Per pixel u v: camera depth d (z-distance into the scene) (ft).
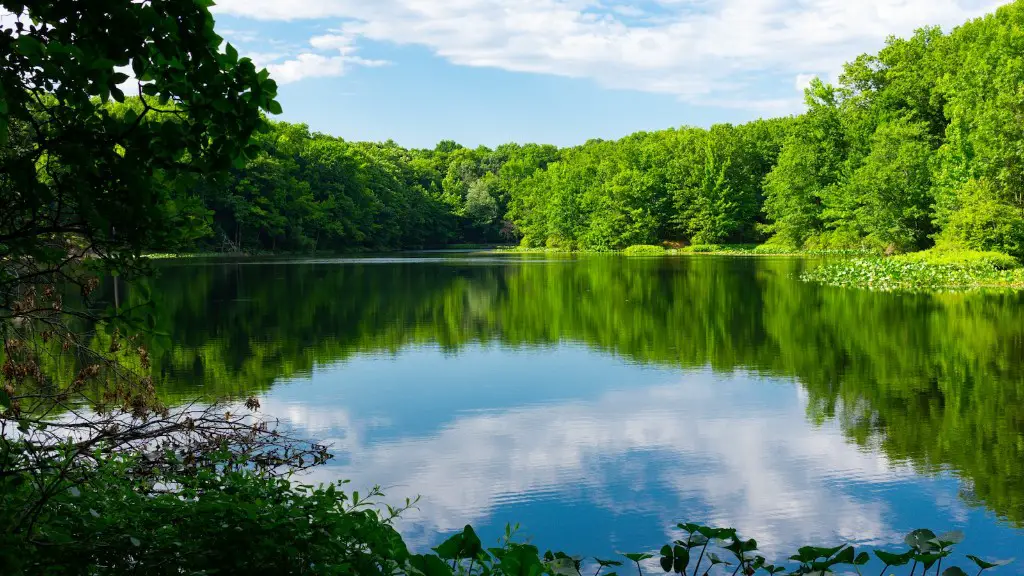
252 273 111.04
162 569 8.57
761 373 36.55
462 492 20.48
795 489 20.72
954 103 125.29
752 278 99.04
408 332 51.19
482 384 34.40
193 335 48.96
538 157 360.28
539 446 24.77
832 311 60.54
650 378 35.70
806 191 184.75
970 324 51.88
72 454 12.62
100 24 7.01
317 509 9.79
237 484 11.23
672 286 87.30
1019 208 98.53
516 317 59.36
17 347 14.93
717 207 213.46
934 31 169.78
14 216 7.88
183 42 7.38
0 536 7.81
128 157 7.41
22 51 7.01
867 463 22.85
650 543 17.30
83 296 9.71
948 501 19.75
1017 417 27.91
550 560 10.16
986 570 15.84
